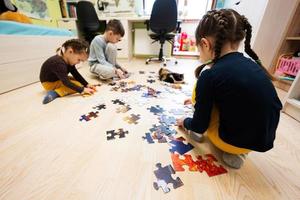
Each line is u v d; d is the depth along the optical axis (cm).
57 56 124
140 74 199
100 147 74
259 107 54
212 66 64
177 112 105
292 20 156
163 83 164
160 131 86
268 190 58
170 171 63
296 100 110
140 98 126
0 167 63
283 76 159
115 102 119
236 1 240
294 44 164
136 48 347
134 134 84
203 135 85
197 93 65
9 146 74
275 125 59
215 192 56
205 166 66
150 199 52
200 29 64
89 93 132
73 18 298
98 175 60
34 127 88
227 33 57
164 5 242
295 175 65
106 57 182
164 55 344
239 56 60
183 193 55
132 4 304
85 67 232
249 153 77
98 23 300
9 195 53
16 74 144
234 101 56
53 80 129
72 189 55
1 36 128
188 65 265
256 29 173
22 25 151
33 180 58
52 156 69
